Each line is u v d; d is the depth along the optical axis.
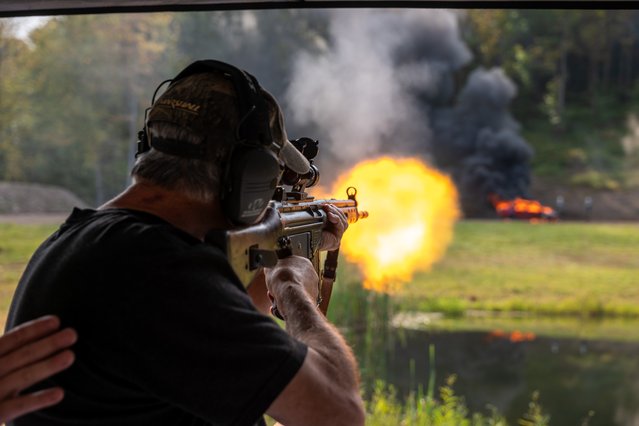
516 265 19.12
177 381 1.01
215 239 1.12
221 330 1.02
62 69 36.75
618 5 2.17
